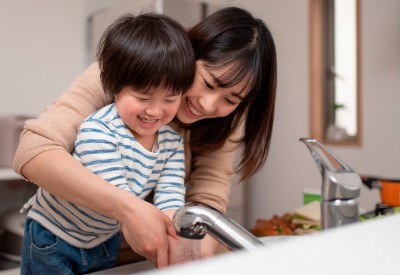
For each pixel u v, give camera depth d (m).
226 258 0.28
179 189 0.80
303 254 0.31
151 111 0.68
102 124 0.71
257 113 0.83
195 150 0.93
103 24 2.28
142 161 0.75
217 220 0.46
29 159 0.66
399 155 1.95
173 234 0.61
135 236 0.60
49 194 0.80
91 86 0.79
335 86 2.46
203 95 0.71
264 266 0.27
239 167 0.88
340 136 2.31
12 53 2.18
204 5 2.38
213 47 0.70
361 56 2.14
